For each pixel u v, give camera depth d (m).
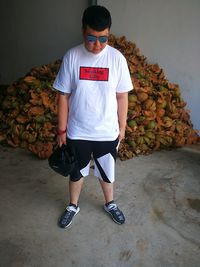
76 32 4.61
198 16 3.89
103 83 2.14
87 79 2.14
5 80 5.31
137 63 4.12
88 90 2.16
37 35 4.85
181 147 4.01
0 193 3.05
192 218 2.80
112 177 2.56
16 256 2.38
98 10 1.96
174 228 2.68
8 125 3.97
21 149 3.85
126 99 2.31
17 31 4.96
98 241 2.52
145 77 4.07
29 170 3.44
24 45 4.99
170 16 4.02
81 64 2.11
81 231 2.61
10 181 3.24
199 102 4.25
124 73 2.18
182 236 2.59
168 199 3.03
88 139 2.33
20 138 3.83
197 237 2.59
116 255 2.41
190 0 3.87
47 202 2.94
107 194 2.71
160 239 2.56
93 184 3.20
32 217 2.76
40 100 3.82
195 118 4.34
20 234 2.57
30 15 4.78
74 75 2.14
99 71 2.12
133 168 3.51
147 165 3.58
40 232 2.60
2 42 5.12
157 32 4.16
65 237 2.55
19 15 4.85
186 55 4.11
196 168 3.55
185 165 3.61
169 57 4.21
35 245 2.47
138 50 4.28
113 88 2.19
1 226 2.65
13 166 3.51
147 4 4.08
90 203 2.93
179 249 2.47
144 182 3.28
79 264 2.33
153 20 4.12
